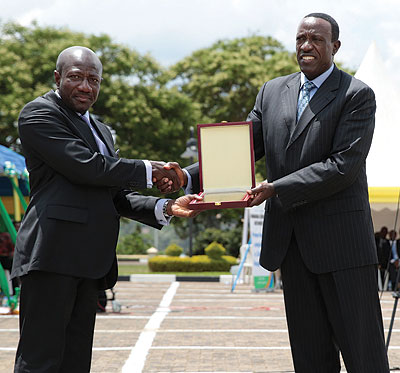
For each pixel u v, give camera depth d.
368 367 4.38
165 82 38.88
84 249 4.11
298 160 4.36
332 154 4.29
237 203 4.25
